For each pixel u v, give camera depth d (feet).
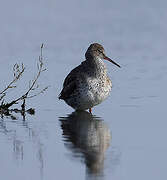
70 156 57.31
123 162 55.11
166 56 110.11
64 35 127.95
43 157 57.11
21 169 53.93
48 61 106.42
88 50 78.89
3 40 122.11
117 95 84.64
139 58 109.19
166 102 79.92
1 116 75.20
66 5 153.79
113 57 110.63
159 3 153.79
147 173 52.13
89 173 52.42
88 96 76.64
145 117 72.69
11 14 142.82
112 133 65.62
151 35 127.85
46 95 85.35
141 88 87.76
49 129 68.28
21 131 67.31
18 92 86.07
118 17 143.84
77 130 67.41
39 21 138.41
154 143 60.95
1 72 97.14
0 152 58.95
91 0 158.10
